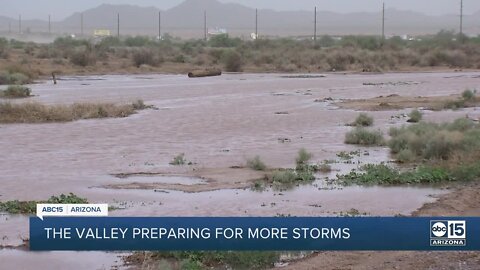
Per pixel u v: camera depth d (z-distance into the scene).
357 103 72.62
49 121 57.38
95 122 57.16
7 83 99.88
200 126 54.66
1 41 182.12
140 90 90.06
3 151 42.66
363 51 163.38
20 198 29.61
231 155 41.22
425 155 39.19
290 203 28.16
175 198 29.25
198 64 148.12
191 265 19.48
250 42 192.25
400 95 83.00
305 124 56.28
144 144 45.72
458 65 154.75
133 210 26.69
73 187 31.97
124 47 192.88
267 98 79.19
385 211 26.66
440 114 63.31
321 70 143.88
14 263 20.41
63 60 141.50
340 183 32.50
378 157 40.34
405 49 176.38
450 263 19.16
